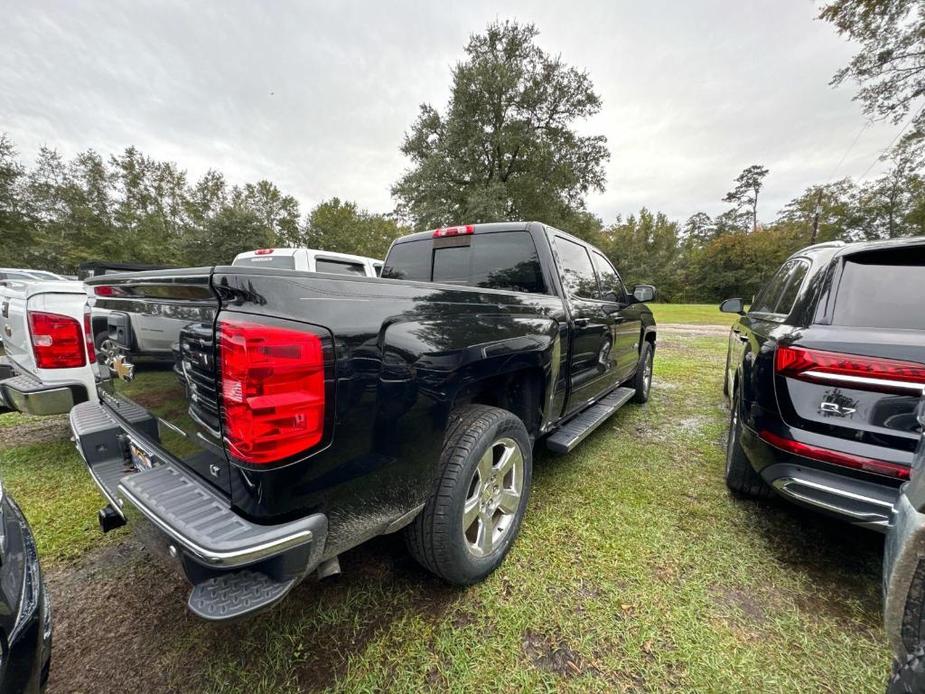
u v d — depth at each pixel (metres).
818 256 2.17
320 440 1.09
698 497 2.46
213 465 1.18
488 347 1.71
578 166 23.94
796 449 1.71
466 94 21.89
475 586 1.73
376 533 1.31
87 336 2.02
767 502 2.40
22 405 2.53
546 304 2.25
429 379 1.42
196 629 1.53
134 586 1.77
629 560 1.89
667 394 4.96
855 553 1.93
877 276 1.78
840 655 1.40
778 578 1.77
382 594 1.69
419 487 1.43
